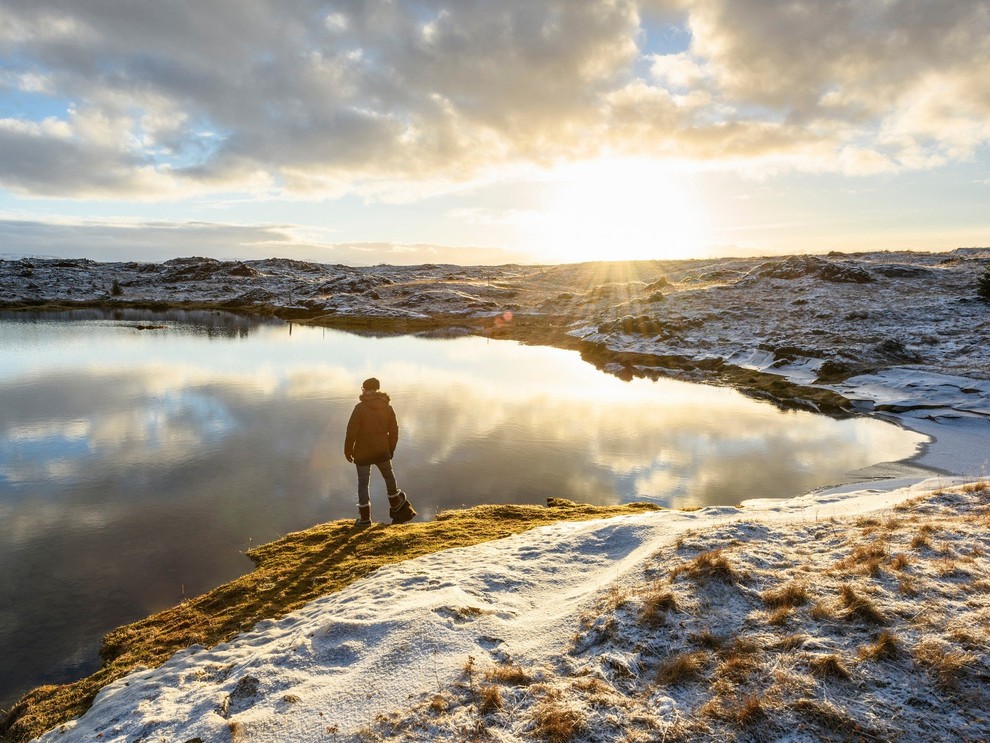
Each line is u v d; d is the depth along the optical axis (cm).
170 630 736
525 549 827
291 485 1467
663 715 406
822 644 457
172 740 453
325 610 697
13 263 13888
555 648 517
